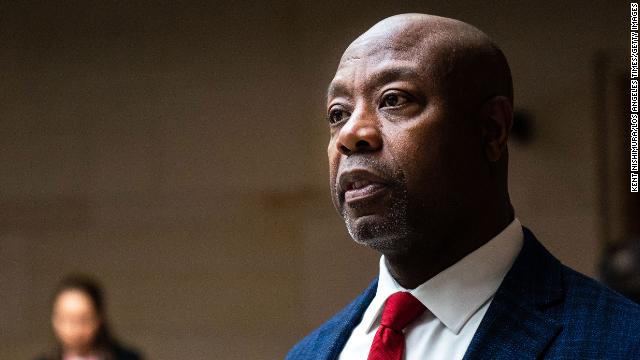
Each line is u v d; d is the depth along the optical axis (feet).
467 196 10.73
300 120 39.52
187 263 41.19
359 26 38.37
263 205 40.11
